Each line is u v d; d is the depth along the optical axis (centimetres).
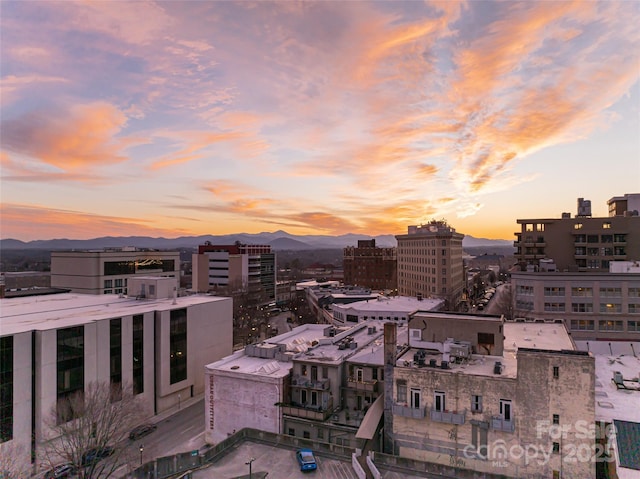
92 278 10588
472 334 4334
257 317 12506
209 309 7500
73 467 4422
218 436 5062
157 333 6456
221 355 7769
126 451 4803
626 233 10244
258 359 5594
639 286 8181
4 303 7388
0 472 4138
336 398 4762
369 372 4828
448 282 14475
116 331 5812
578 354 3406
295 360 4972
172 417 6231
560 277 8538
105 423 4706
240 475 3491
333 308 11225
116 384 5628
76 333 5222
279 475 3500
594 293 8375
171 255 13062
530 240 11025
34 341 4822
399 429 3872
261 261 17112
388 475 3422
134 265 11719
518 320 6166
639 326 8162
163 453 4975
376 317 9888
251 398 4878
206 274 16362
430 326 4503
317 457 3794
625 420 3741
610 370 5228
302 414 4584
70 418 4919
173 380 6644
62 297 8225
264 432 4150
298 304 16762
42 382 4775
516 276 9031
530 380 3462
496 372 3694
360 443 3772
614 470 3353
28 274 16412
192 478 3469
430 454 3756
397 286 19725
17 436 4525
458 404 3678
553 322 6012
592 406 3306
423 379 3809
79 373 5225
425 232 16225
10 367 4512
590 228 10556
